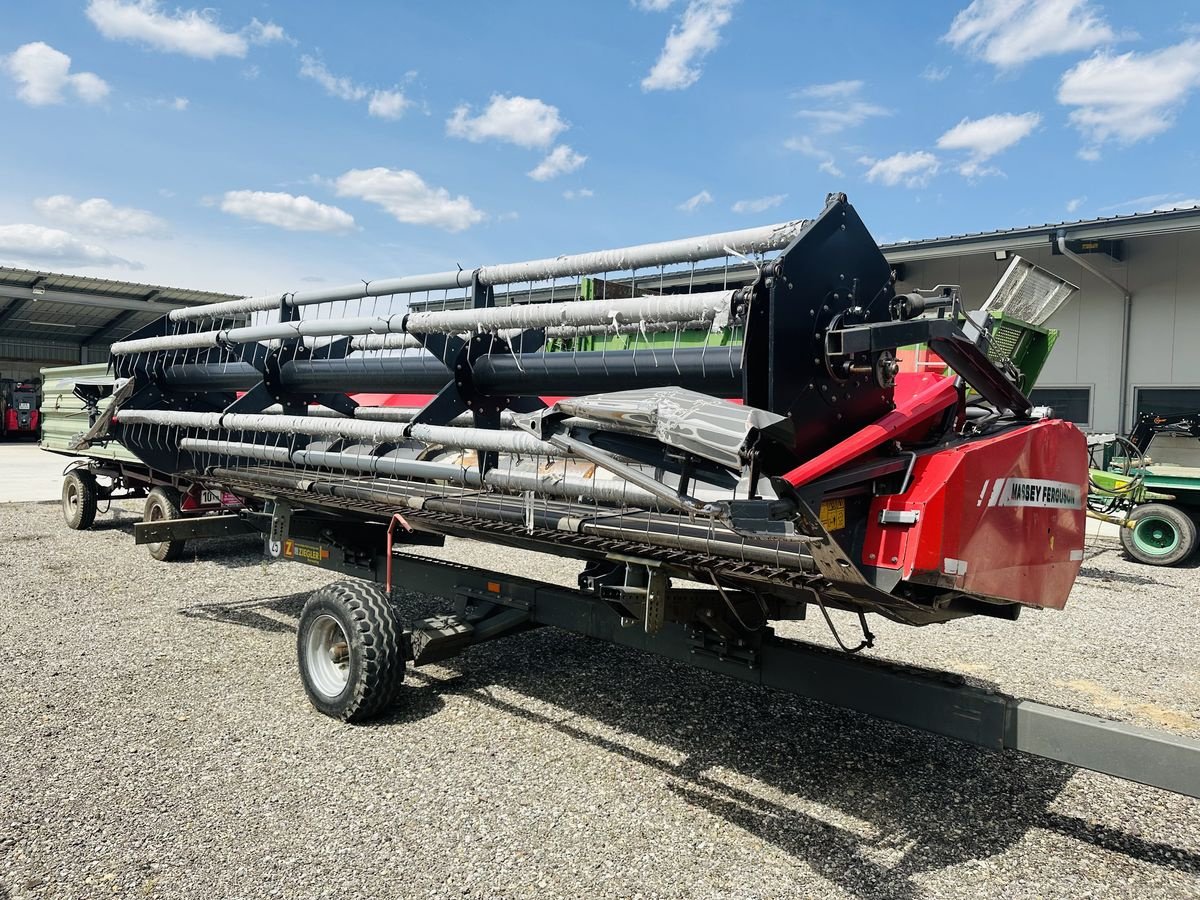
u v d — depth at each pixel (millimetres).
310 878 2482
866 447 2309
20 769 3197
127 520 9750
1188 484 8477
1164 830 2867
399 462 3920
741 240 2635
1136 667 4797
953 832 2838
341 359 4340
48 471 16359
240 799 2975
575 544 3160
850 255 2523
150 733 3557
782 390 2279
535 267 3342
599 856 2639
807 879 2531
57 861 2551
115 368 5613
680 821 2877
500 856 2627
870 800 3062
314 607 3834
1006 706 2520
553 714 3852
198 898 2371
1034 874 2580
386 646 3635
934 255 12164
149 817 2834
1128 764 2309
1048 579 2805
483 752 3416
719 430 2141
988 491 2447
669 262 2895
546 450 2957
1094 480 8961
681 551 2900
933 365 4402
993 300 6773
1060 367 13023
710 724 3771
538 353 3389
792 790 3133
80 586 6387
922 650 5105
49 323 26594
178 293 23188
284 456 4449
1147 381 12188
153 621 5355
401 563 4508
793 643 3102
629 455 2604
